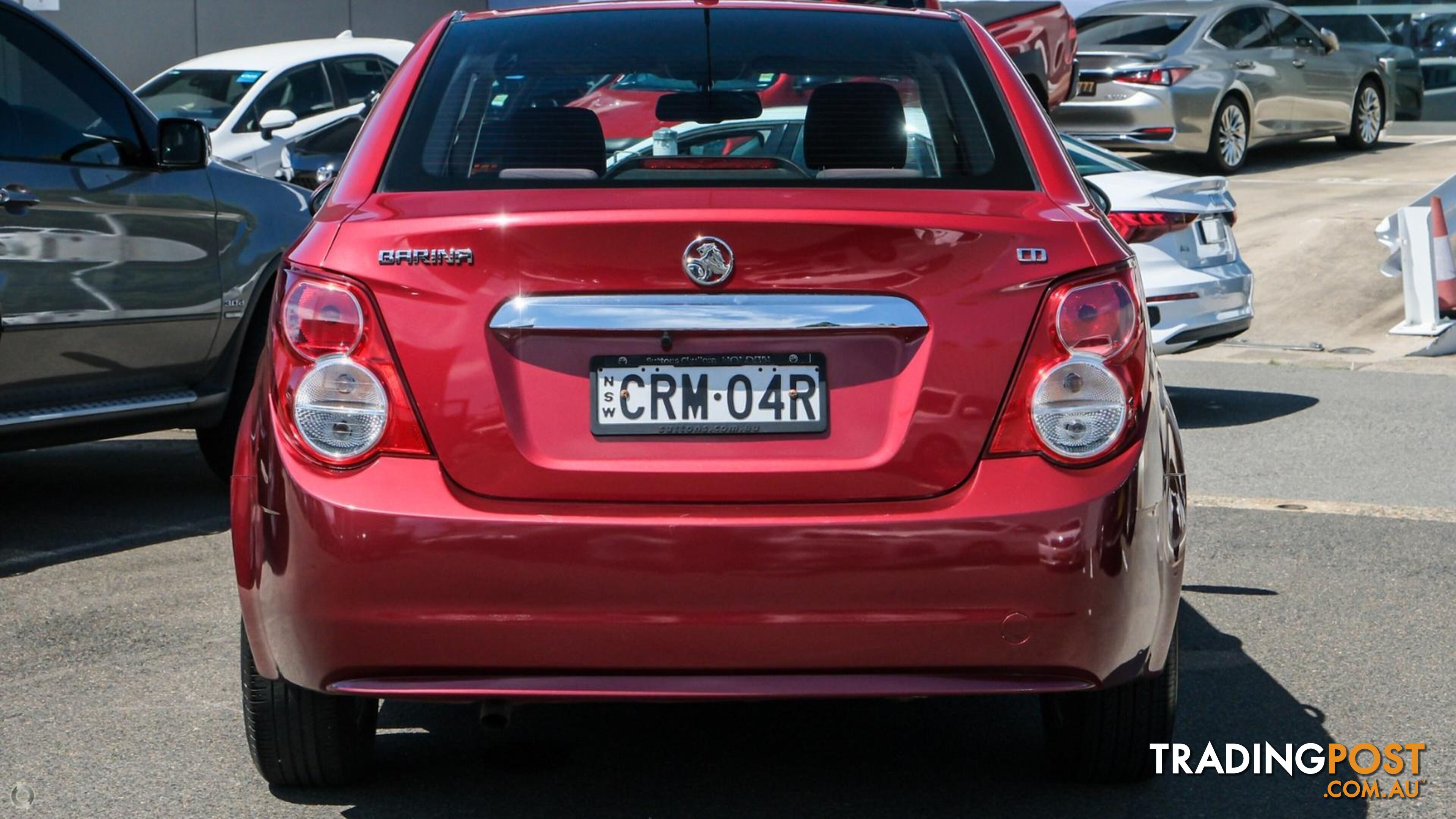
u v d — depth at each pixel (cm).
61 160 561
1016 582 283
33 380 557
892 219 288
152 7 1750
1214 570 535
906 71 347
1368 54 1980
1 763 358
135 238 581
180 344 604
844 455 286
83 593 498
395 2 1956
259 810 331
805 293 287
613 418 286
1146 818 328
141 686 411
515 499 284
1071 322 289
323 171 892
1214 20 1727
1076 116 1659
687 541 281
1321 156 1933
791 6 375
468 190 311
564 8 374
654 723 390
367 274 289
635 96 336
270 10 1847
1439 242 1191
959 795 342
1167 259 859
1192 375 1031
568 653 284
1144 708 329
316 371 289
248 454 302
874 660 285
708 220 286
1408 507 635
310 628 288
